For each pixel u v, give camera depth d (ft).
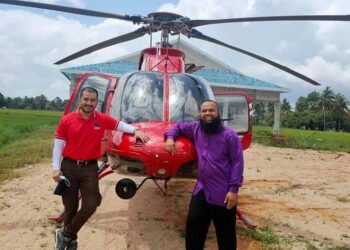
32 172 28.45
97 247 15.01
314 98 419.33
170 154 13.56
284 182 30.63
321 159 48.34
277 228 18.63
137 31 23.25
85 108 12.98
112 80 17.71
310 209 22.57
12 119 128.88
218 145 12.12
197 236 12.28
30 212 18.70
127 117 15.55
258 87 62.75
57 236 13.50
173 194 23.95
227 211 12.11
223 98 18.80
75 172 13.21
